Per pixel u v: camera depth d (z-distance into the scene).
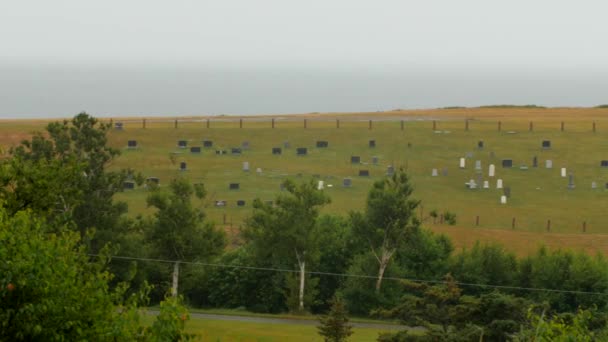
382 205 64.94
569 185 108.25
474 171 114.25
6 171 27.36
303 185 64.88
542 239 81.56
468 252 68.06
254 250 66.00
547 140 126.81
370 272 64.75
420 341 40.78
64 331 19.08
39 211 28.02
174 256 61.88
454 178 111.25
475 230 83.12
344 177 109.81
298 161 116.62
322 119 143.62
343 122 137.75
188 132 127.94
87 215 58.19
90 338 19.41
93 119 60.47
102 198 59.84
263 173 110.06
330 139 127.12
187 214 60.91
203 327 53.19
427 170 114.50
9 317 18.00
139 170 108.81
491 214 95.38
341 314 45.59
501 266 65.62
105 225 59.22
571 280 62.50
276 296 65.75
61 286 19.28
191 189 62.28
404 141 126.31
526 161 118.31
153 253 61.97
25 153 58.53
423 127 133.25
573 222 93.38
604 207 100.25
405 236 65.06
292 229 62.94
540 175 112.94
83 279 21.61
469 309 41.62
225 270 66.56
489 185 108.62
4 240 19.23
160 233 60.88
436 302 44.34
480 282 64.88
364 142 125.88
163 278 62.16
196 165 112.31
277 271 65.94
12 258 18.77
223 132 129.12
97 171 59.56
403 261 66.94
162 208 60.78
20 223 20.70
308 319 59.69
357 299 63.47
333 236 68.69
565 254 65.19
